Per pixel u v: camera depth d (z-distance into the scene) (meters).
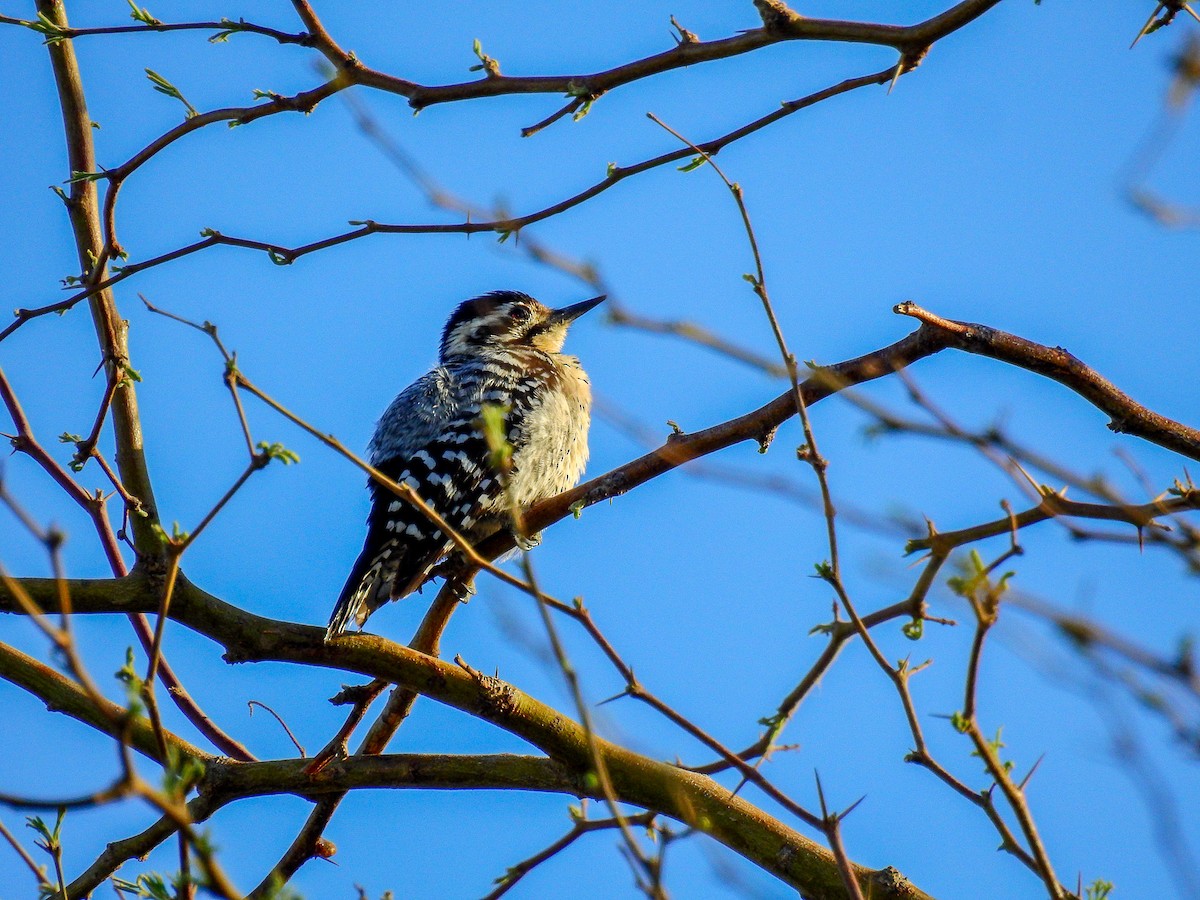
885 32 8.18
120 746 5.71
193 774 6.18
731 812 10.12
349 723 10.38
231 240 9.88
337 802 10.93
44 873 8.41
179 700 11.57
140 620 11.70
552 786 10.39
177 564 7.25
